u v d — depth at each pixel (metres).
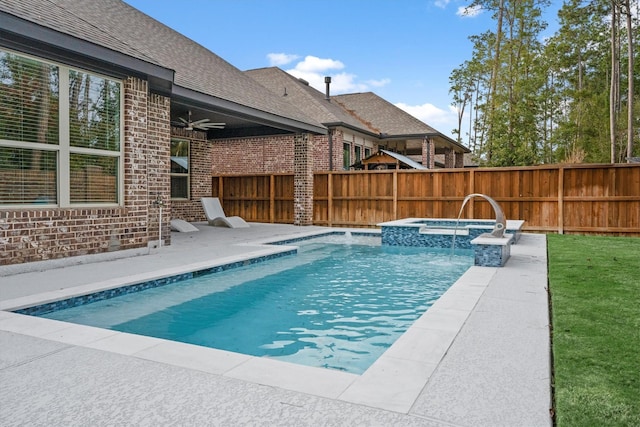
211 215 15.62
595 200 13.07
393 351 3.53
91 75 7.99
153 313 5.73
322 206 16.78
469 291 5.76
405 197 15.48
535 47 24.19
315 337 4.86
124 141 8.62
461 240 11.56
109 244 8.27
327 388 2.84
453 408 2.56
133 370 3.16
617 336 3.89
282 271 8.57
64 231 7.48
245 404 2.63
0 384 2.94
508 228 11.03
